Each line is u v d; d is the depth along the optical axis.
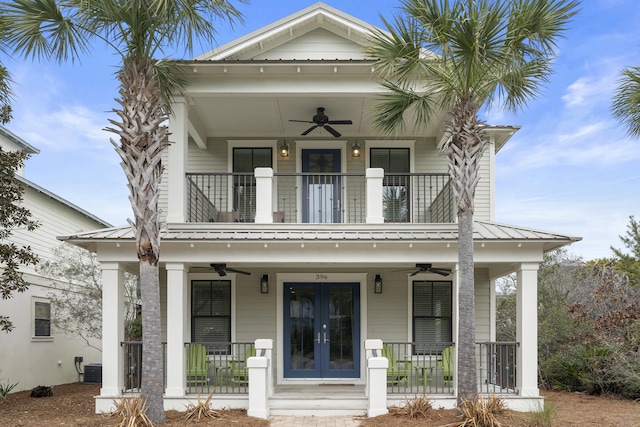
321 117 11.46
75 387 15.44
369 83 10.66
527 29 7.84
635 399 11.42
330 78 10.66
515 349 10.47
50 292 15.81
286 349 12.31
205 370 10.50
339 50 11.65
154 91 8.55
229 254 10.00
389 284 12.48
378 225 10.62
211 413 8.95
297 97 10.97
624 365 11.55
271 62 10.31
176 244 9.86
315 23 11.59
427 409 9.01
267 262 10.08
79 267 15.52
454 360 10.02
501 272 11.42
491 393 9.71
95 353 19.14
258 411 9.18
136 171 8.34
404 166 13.12
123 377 10.03
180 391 9.62
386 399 9.35
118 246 9.92
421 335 12.34
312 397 9.79
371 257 10.07
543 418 8.15
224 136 13.23
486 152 12.68
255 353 10.43
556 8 7.80
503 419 8.31
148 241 8.34
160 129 8.80
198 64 10.25
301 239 9.77
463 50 7.80
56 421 8.74
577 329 13.42
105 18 8.21
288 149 13.16
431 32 7.88
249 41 11.30
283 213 11.88
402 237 9.88
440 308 12.42
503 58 7.85
